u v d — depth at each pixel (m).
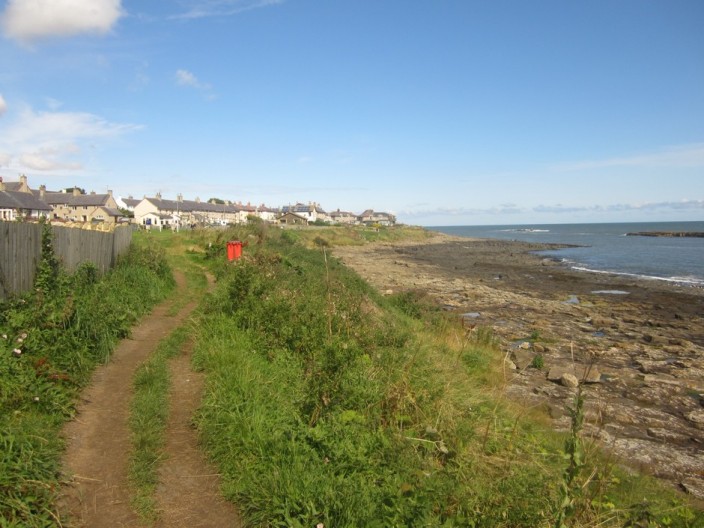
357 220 171.12
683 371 13.11
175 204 94.00
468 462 5.13
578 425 4.29
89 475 4.39
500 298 25.11
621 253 61.78
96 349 7.27
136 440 5.00
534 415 9.03
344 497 4.08
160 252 17.16
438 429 5.63
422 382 6.68
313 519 3.91
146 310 10.98
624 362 14.10
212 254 22.75
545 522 4.23
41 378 5.49
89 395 6.08
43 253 8.34
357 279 19.84
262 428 5.12
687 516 5.45
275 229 35.53
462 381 8.41
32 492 3.82
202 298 12.69
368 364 6.99
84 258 11.20
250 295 10.02
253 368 6.84
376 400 5.85
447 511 4.28
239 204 139.00
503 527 4.22
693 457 8.21
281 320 8.58
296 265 19.41
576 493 4.28
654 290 28.72
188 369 7.41
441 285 29.89
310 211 134.62
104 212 73.00
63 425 5.16
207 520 4.03
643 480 6.58
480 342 14.65
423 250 71.44
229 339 8.33
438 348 11.33
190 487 4.45
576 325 19.14
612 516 4.71
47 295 7.65
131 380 6.71
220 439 5.04
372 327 9.45
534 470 5.16
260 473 4.53
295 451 4.69
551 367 13.01
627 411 10.23
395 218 181.75
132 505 4.06
